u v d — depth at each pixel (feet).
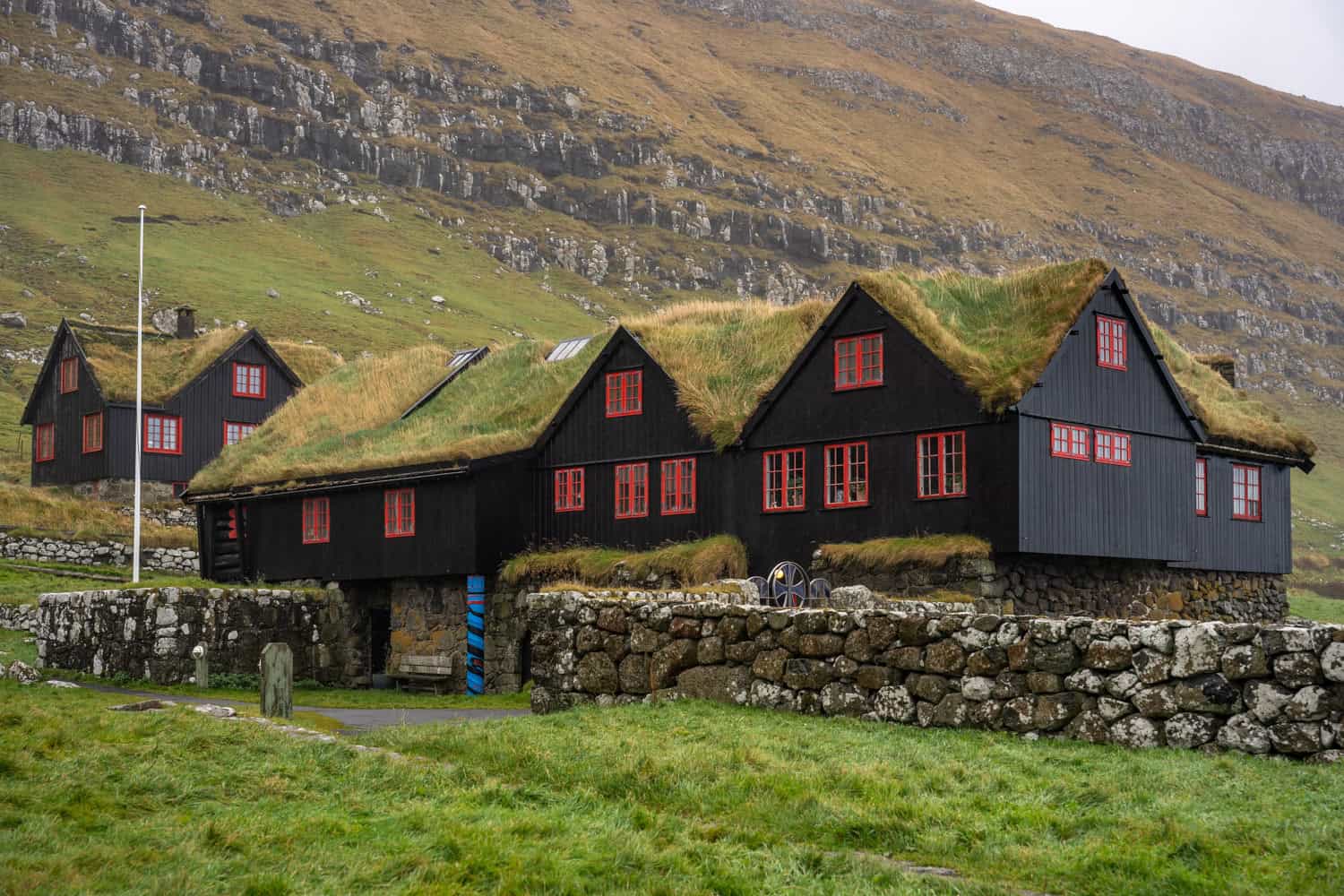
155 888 27.99
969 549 93.30
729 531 111.55
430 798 37.65
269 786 38.22
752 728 46.78
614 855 31.30
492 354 153.69
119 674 108.17
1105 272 103.55
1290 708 37.96
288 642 116.67
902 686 47.39
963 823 34.06
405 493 126.52
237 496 141.28
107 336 206.18
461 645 121.49
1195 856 29.99
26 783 36.83
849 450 104.63
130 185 615.98
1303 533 415.64
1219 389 132.46
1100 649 42.47
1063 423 98.78
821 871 30.81
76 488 199.82
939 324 101.76
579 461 122.42
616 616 57.62
